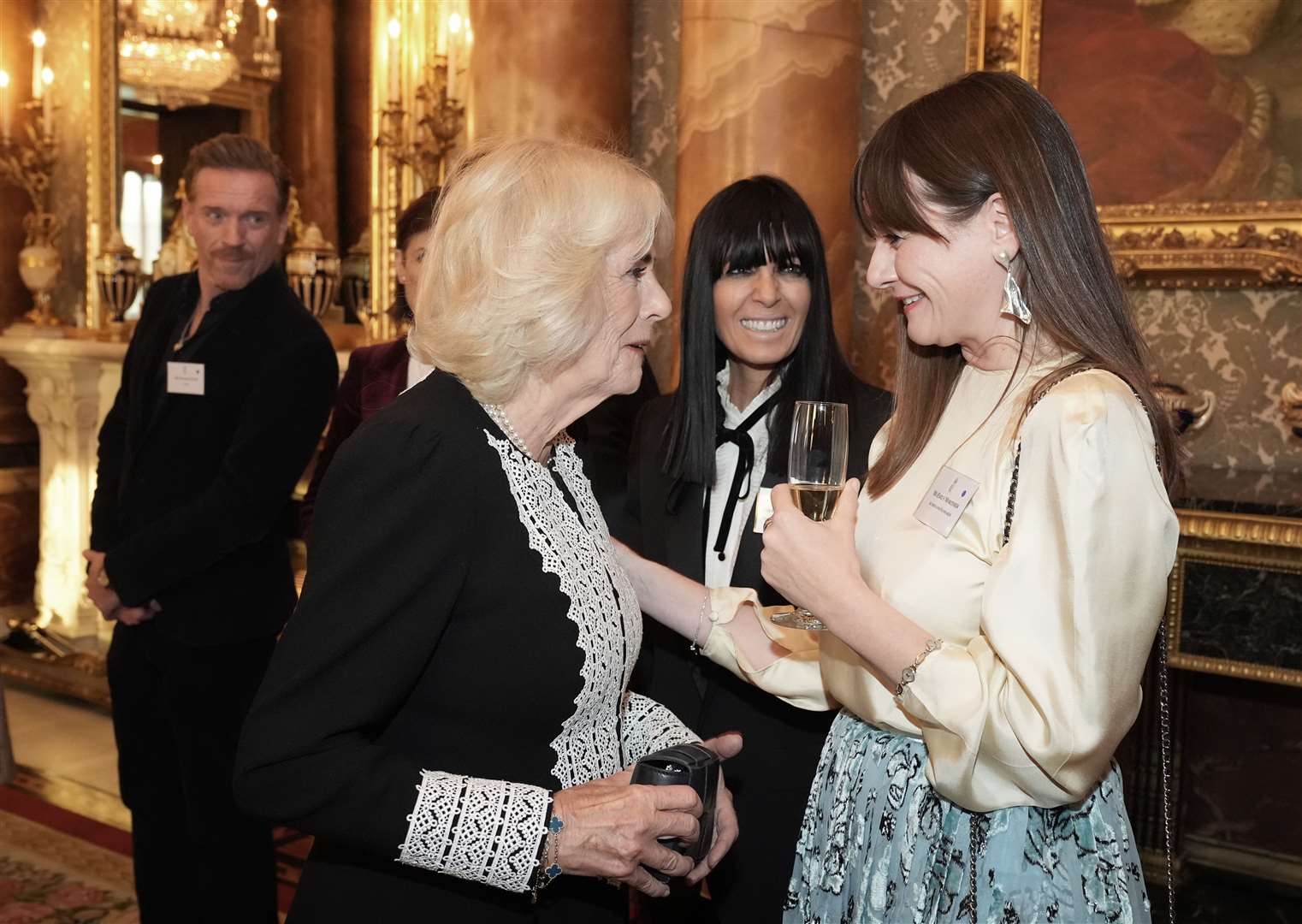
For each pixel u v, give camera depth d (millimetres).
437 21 4074
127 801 2768
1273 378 3168
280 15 4582
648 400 2531
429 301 1311
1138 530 1159
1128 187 3203
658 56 3822
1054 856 1261
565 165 1310
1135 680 1164
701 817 1313
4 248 5633
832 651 1470
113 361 4926
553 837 1195
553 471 1459
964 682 1203
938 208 1273
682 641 2068
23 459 5754
